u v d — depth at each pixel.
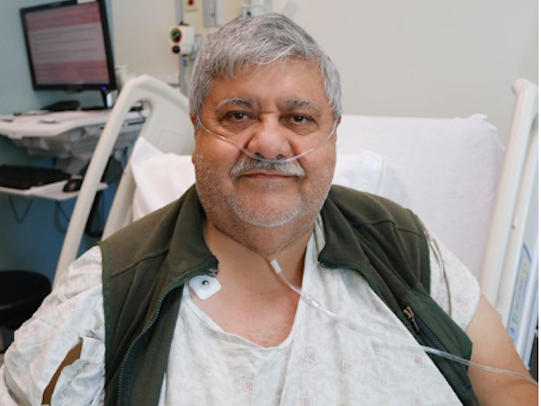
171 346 0.82
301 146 0.79
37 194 1.94
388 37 1.95
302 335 0.84
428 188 1.49
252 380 0.78
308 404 0.79
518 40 1.72
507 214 1.21
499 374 0.92
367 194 1.11
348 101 2.09
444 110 1.91
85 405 0.83
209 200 0.83
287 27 0.79
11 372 0.83
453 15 1.81
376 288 0.90
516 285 1.33
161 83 1.66
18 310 1.82
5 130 2.00
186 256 0.86
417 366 0.85
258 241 0.84
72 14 2.14
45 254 2.57
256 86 0.77
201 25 2.36
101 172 1.52
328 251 0.90
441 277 0.98
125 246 0.92
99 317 0.85
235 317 0.87
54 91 2.54
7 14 2.30
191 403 0.77
